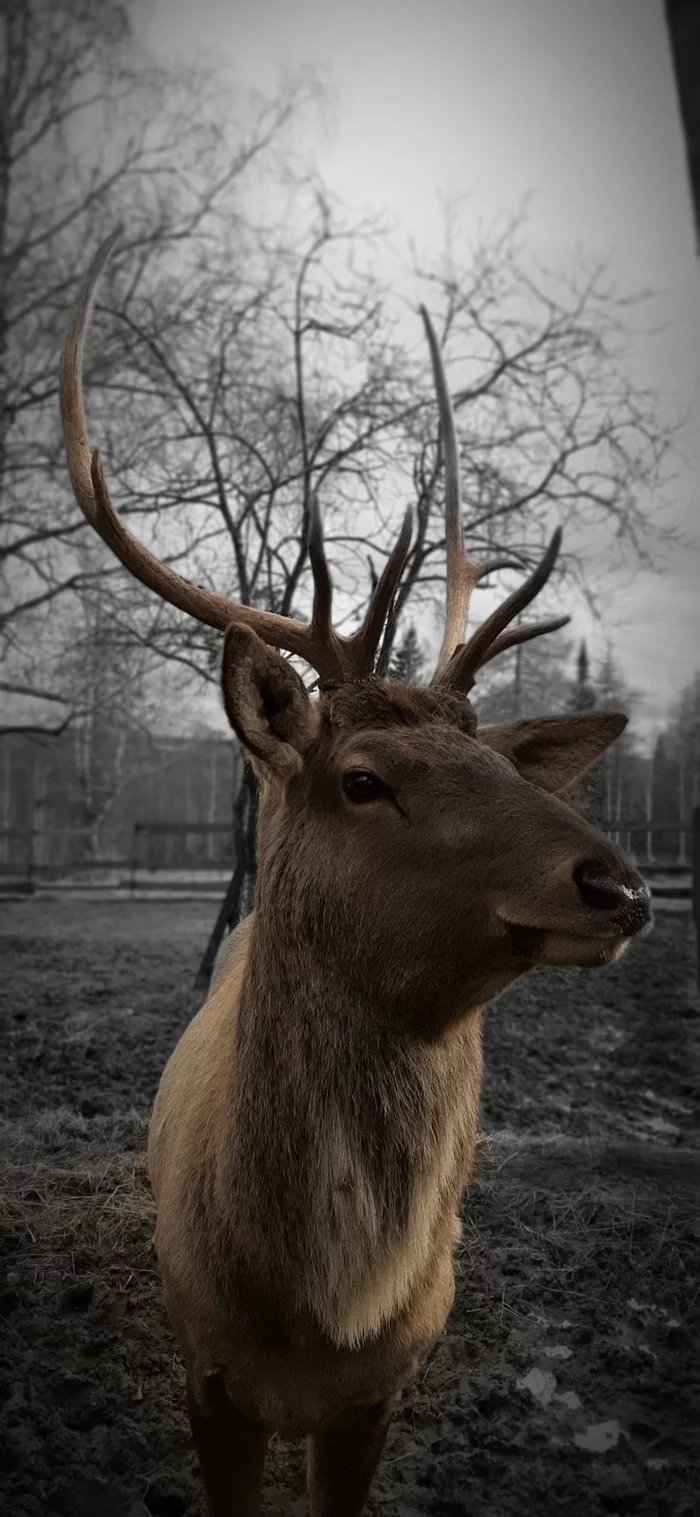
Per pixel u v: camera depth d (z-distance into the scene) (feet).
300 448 23.43
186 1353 6.89
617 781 47.16
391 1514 7.77
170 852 88.79
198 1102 7.21
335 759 6.26
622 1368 9.44
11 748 84.43
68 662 29.19
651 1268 10.93
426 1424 8.77
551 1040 20.03
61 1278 10.23
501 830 5.65
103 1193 11.79
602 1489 7.95
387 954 5.98
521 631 8.08
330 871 6.17
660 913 34.55
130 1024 19.33
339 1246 6.05
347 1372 6.40
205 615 7.40
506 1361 9.55
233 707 6.14
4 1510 7.37
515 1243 11.37
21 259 27.63
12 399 28.09
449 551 9.36
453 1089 6.43
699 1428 8.64
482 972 5.83
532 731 7.25
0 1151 13.03
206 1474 6.85
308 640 7.05
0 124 27.73
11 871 54.54
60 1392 8.75
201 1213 6.60
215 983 9.49
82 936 31.94
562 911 5.33
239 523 20.65
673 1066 18.42
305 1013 6.21
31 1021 19.49
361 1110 6.10
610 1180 12.91
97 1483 7.77
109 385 25.86
